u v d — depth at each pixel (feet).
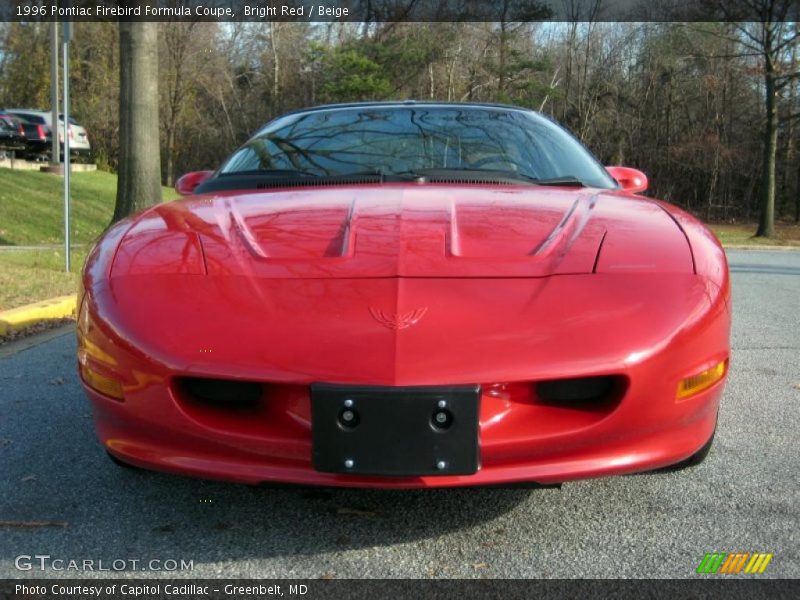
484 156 10.06
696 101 164.76
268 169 9.86
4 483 8.29
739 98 157.79
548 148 10.48
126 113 33.42
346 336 6.03
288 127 11.13
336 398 5.79
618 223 7.63
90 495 7.98
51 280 22.49
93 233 49.90
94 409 7.00
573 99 156.04
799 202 158.71
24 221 48.32
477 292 6.38
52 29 78.33
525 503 7.75
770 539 6.94
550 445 6.13
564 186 9.39
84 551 6.76
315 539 6.98
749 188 163.73
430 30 122.72
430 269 6.64
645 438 6.41
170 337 6.31
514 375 5.86
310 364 5.92
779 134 157.17
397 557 6.65
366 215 7.66
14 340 16.30
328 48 130.62
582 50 153.89
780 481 8.32
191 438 6.37
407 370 5.80
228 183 9.58
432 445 5.79
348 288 6.44
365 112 11.39
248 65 161.27
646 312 6.35
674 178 169.68
